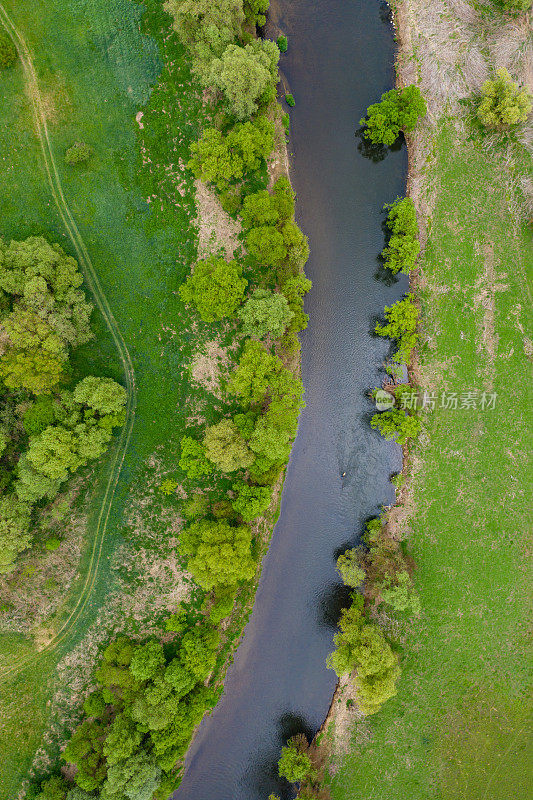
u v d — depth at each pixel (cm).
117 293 4638
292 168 4828
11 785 4294
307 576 4822
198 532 4419
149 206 4606
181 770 4634
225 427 4300
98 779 4094
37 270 4072
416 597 4397
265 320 4253
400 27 4834
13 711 4362
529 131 4775
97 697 4353
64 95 4494
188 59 4462
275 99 4569
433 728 4728
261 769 4678
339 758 4678
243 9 4538
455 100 4834
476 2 4834
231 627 4734
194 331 4669
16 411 4303
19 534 4147
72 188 4544
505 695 4772
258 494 4394
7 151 4500
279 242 4241
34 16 4438
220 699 4747
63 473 4169
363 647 4241
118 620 4572
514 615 4819
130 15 4484
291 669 4772
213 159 4188
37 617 4447
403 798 4659
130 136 4553
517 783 4700
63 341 4256
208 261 4572
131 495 4650
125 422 4650
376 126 4638
